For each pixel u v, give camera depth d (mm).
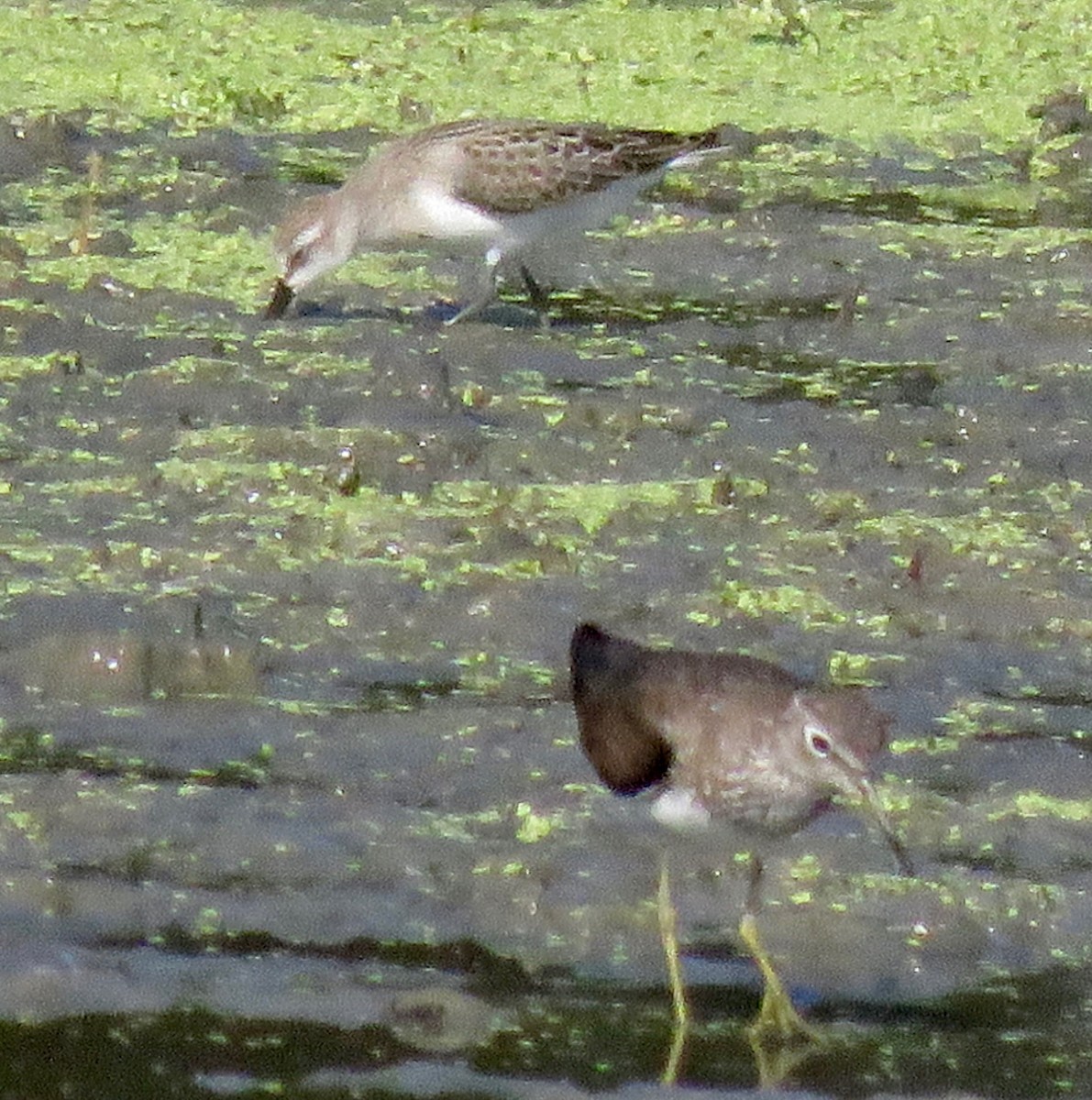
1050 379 17031
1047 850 11352
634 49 24578
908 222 20281
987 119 23078
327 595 13531
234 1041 9930
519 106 22672
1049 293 18578
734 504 14766
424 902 10859
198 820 11320
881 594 13781
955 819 11539
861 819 11562
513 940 10711
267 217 19938
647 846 11258
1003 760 12125
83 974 10258
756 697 10539
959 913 10875
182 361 16531
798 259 19234
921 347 17594
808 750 10352
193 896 10805
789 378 17031
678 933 10789
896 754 12109
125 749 11969
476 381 16688
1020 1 26438
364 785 11711
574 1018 10219
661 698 10656
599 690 10859
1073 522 14820
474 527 14281
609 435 15828
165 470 14891
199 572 13703
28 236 18922
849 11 26062
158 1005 10125
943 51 24859
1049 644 13383
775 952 10695
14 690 12391
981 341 17672
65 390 16172
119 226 19422
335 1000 10219
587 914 10805
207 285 18250
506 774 11828
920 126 22812
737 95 23312
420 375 16484
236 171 20922
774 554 14203
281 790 11625
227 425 15781
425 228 17750
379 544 14062
